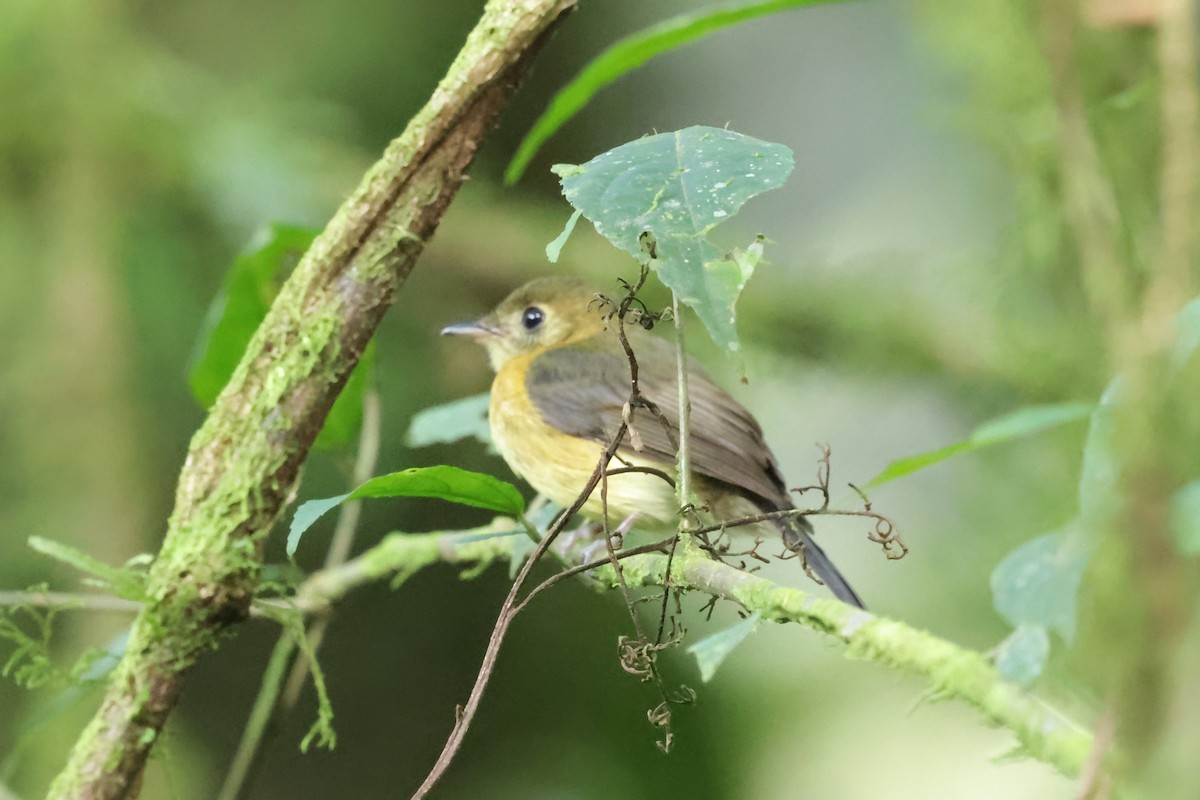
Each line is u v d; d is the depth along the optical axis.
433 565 10.59
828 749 10.08
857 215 11.10
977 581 9.20
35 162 10.62
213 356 6.05
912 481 10.41
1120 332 5.04
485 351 10.92
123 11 10.93
